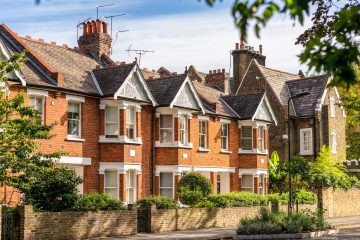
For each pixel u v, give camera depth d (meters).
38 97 25.77
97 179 28.17
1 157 18.50
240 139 38.16
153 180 31.22
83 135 27.56
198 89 38.72
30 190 20.50
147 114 31.16
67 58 30.48
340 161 46.12
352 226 31.91
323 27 11.46
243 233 23.27
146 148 30.91
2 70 20.11
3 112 19.17
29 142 19.58
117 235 22.81
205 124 35.19
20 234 18.88
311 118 45.41
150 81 33.38
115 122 28.77
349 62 6.04
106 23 34.12
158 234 23.97
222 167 36.22
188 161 32.44
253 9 5.38
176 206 26.38
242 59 48.50
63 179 20.88
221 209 29.05
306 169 29.05
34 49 28.84
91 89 28.42
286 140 44.69
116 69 29.66
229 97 39.91
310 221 24.89
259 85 47.00
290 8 5.38
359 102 35.00
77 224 21.00
